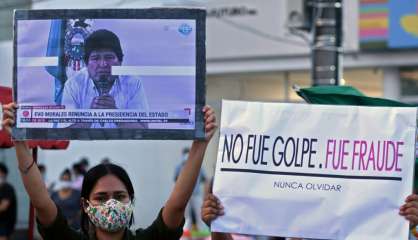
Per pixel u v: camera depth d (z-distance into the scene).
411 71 51.28
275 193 13.38
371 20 51.00
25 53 12.59
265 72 54.44
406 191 13.18
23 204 52.50
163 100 12.55
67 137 12.52
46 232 12.86
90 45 12.55
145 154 53.16
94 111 12.52
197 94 12.55
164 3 36.62
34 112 12.55
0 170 37.38
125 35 12.55
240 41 54.62
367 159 13.32
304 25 37.94
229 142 13.53
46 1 45.25
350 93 15.72
